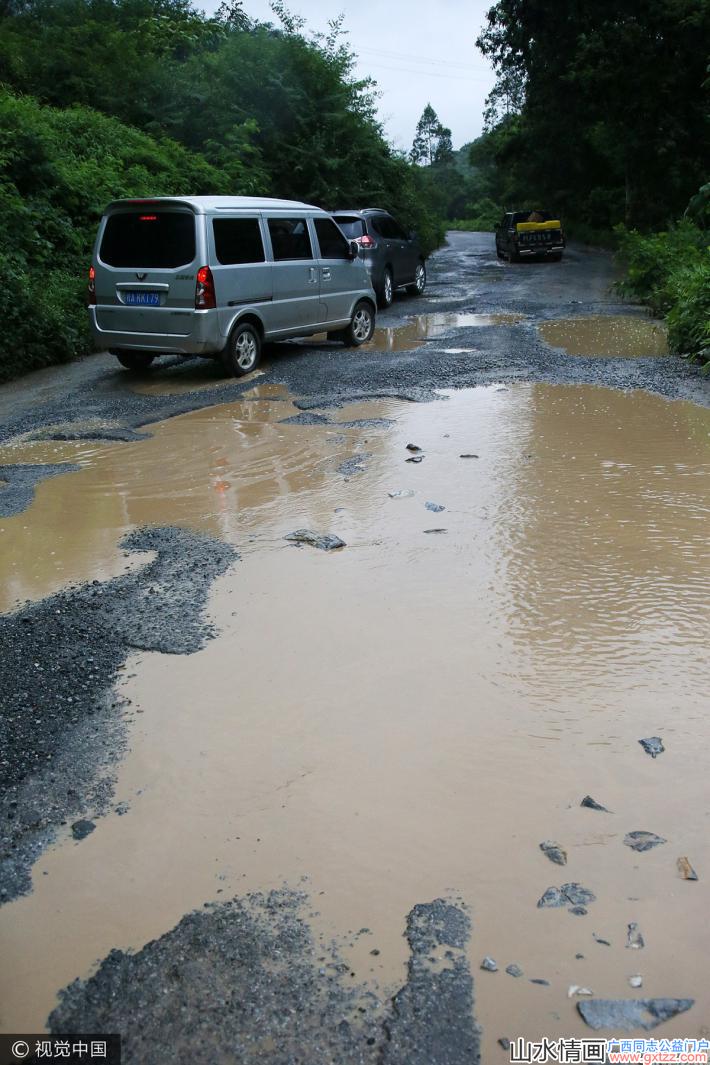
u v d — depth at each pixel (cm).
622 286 1741
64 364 1219
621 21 3228
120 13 2736
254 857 284
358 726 352
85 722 359
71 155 1723
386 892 268
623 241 2538
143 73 2311
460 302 1811
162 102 2331
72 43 2330
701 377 985
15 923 261
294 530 557
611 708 359
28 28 2483
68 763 333
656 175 3622
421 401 897
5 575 504
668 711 356
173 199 980
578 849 283
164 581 489
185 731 352
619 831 291
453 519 568
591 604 446
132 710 367
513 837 289
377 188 2706
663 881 269
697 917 256
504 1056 216
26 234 1392
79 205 1609
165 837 294
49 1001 235
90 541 553
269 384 1003
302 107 2473
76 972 243
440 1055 216
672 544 516
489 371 1036
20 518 598
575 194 4800
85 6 2666
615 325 1418
